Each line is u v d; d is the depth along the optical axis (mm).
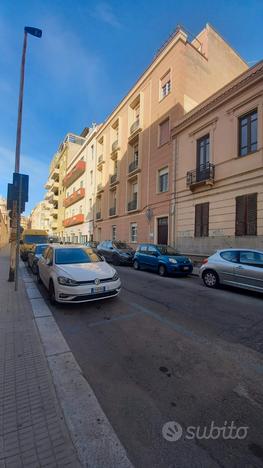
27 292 7223
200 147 15195
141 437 2139
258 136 11641
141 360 3518
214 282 8688
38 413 2373
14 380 2895
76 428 2205
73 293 5605
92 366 3338
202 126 14688
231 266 8164
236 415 2434
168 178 17562
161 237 18266
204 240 14125
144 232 20062
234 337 4324
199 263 14297
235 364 3420
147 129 20438
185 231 15727
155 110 19531
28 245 17156
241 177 12336
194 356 3641
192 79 18078
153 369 3281
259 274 7375
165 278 11039
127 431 2205
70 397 2643
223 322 5078
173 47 18047
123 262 15688
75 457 1920
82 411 2430
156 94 19594
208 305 6375
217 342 4117
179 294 7602
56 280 5836
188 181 15398
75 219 36875
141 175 20953
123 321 5078
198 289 8492
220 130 13586
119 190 24703
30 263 12344
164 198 17828
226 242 12844
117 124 26281
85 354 3682
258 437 2164
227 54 21266
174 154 16938
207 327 4789
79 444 2037
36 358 3420
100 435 2139
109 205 26766
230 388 2877
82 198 35906
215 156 13828
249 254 7938
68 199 41656
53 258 6824
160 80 19375
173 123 17250
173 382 2990
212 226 13805
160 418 2377
